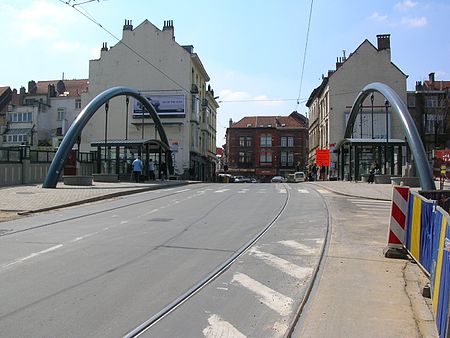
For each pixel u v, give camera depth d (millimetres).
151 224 12906
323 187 28156
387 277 7367
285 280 7246
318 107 67312
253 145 100500
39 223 13086
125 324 5344
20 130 68562
